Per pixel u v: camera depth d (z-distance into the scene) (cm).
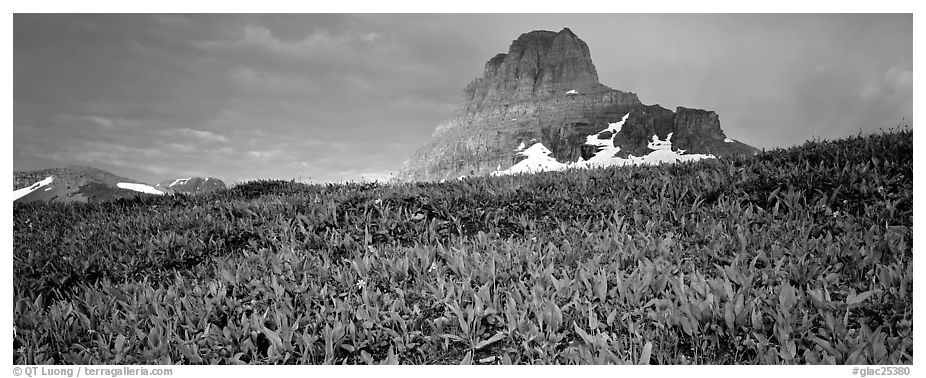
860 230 538
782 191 664
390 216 747
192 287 543
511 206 757
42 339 433
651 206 680
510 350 389
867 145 764
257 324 406
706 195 704
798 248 487
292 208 808
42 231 871
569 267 504
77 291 578
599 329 395
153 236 731
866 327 343
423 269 517
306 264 544
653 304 407
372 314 418
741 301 373
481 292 432
